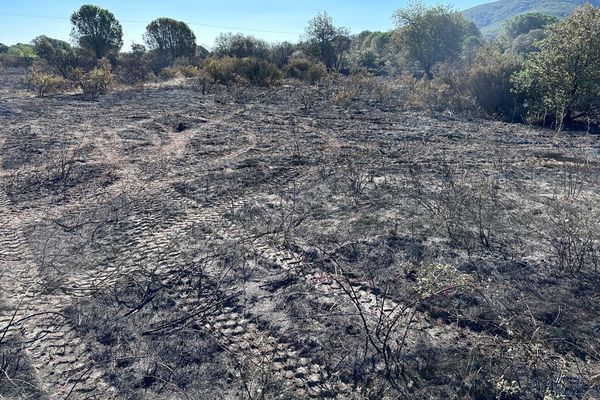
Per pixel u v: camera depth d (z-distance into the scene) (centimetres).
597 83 1137
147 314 386
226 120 1191
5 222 576
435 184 677
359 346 341
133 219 575
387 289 412
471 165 782
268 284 425
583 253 447
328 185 685
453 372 314
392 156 843
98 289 423
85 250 500
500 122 1198
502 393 295
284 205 613
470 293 398
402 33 2444
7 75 2494
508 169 756
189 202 632
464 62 1862
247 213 588
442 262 451
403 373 315
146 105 1423
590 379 303
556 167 771
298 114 1280
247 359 332
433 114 1305
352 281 428
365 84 1852
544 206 587
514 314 372
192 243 507
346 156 844
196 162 823
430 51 2436
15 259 483
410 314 376
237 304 396
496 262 450
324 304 393
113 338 357
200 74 2162
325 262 461
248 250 486
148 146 938
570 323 359
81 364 332
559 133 1046
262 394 298
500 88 1331
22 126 1087
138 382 314
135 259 477
